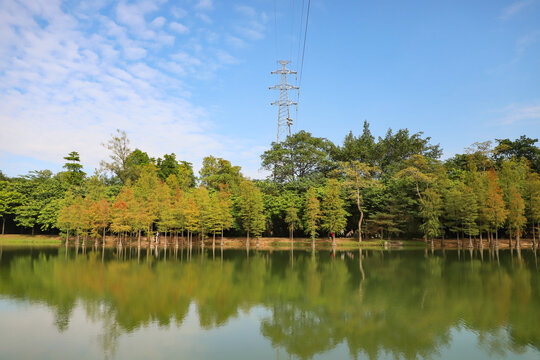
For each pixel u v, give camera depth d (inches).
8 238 3186.5
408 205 2819.9
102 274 1294.3
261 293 994.1
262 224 2709.2
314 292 1010.7
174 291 1007.0
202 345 590.6
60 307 822.5
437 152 3612.2
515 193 2450.8
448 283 1144.2
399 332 670.5
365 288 1067.9
